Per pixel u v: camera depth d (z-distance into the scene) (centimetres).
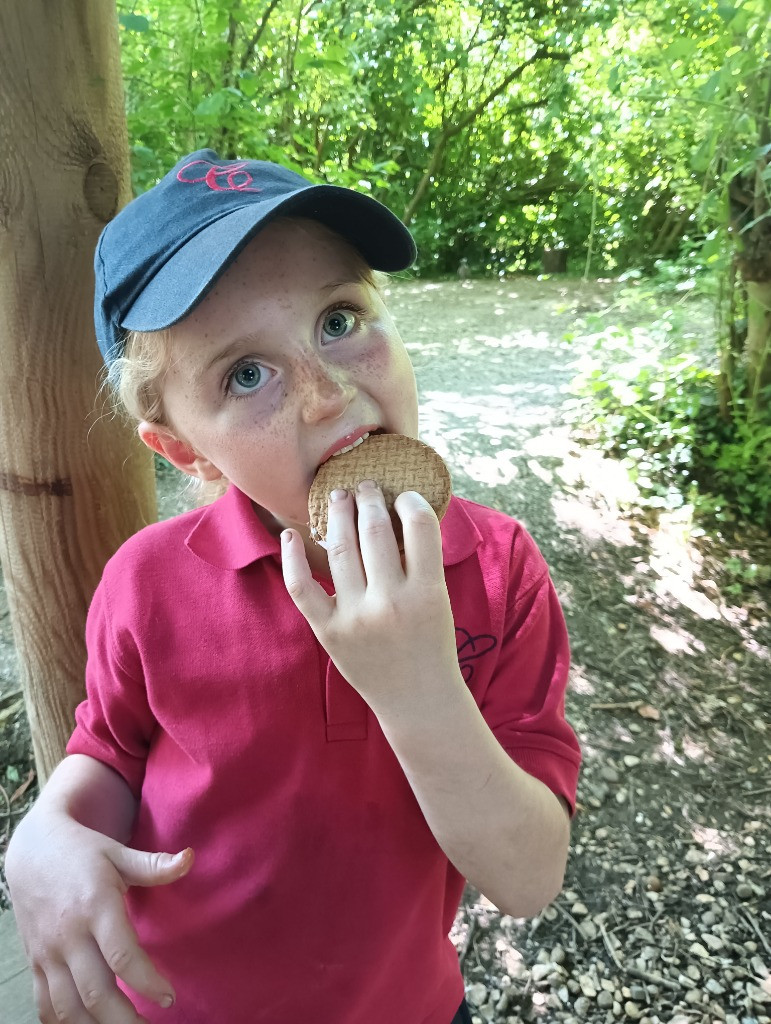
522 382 579
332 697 100
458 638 105
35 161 123
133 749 116
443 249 1184
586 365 543
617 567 384
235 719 102
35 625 153
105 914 88
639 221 908
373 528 78
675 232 824
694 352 512
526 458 459
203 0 348
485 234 1188
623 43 462
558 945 225
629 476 434
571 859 252
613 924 233
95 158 129
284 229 89
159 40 347
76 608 151
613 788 279
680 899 241
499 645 106
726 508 419
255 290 85
